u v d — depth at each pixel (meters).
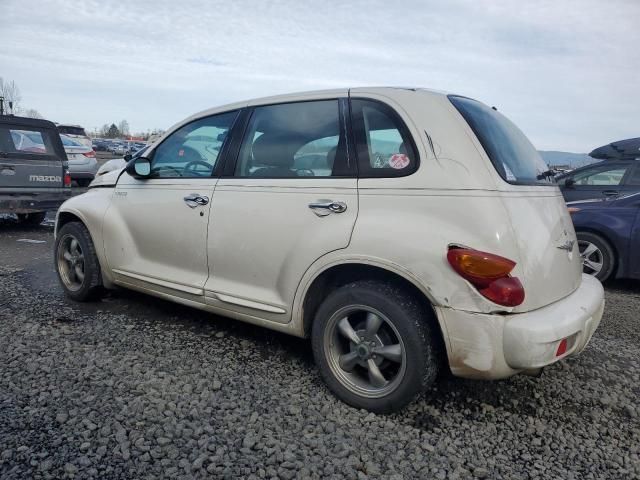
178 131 4.00
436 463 2.44
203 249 3.55
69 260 4.61
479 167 2.65
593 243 6.05
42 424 2.60
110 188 4.36
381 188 2.79
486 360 2.51
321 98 3.25
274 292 3.21
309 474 2.31
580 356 3.81
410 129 2.81
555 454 2.56
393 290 2.73
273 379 3.22
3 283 5.16
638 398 3.18
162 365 3.36
